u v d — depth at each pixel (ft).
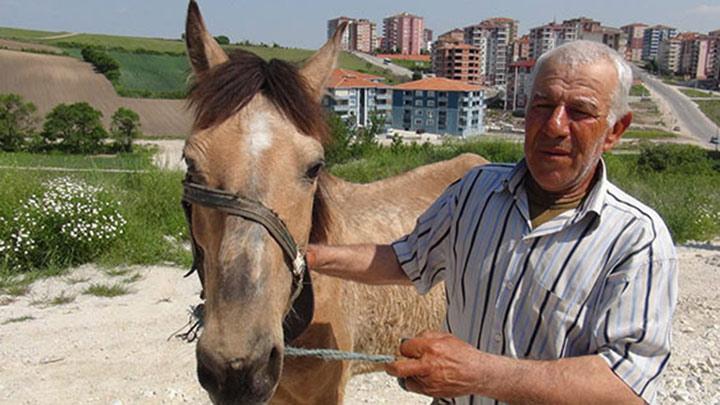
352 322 10.57
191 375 17.34
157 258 29.58
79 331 20.61
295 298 7.60
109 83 246.88
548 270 6.73
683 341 20.07
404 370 6.41
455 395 6.46
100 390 16.24
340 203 11.29
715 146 205.57
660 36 512.22
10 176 31.60
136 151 157.89
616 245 6.54
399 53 499.51
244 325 6.35
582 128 6.53
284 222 7.02
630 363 6.28
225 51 8.69
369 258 8.48
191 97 8.05
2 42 303.27
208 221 7.09
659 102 327.26
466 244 7.47
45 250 27.96
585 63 6.56
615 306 6.40
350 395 16.38
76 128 167.12
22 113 172.55
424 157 63.52
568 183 6.71
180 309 23.07
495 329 7.05
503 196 7.32
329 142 8.38
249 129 7.11
